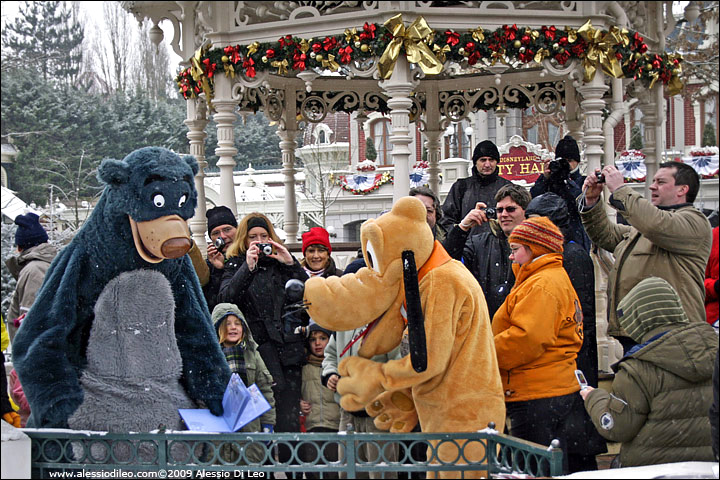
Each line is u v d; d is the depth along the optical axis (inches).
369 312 174.1
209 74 308.8
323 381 210.4
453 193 300.0
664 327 169.2
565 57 297.7
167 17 336.8
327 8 312.2
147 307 186.9
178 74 338.6
